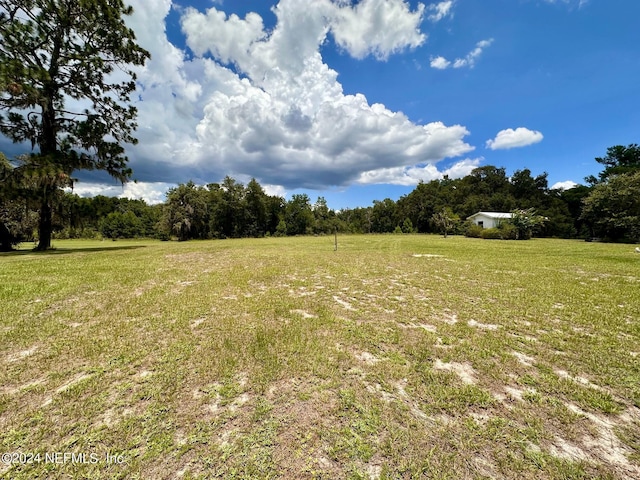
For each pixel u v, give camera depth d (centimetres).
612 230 2295
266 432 194
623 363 294
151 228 4466
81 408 218
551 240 2511
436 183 5334
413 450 179
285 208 4934
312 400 231
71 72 1387
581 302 507
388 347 332
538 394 241
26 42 1211
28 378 260
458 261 1037
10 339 338
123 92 1552
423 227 4828
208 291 577
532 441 188
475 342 343
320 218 5356
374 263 990
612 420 210
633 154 3478
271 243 2233
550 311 459
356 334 367
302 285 645
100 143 1449
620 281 675
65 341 336
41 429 196
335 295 561
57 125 1380
